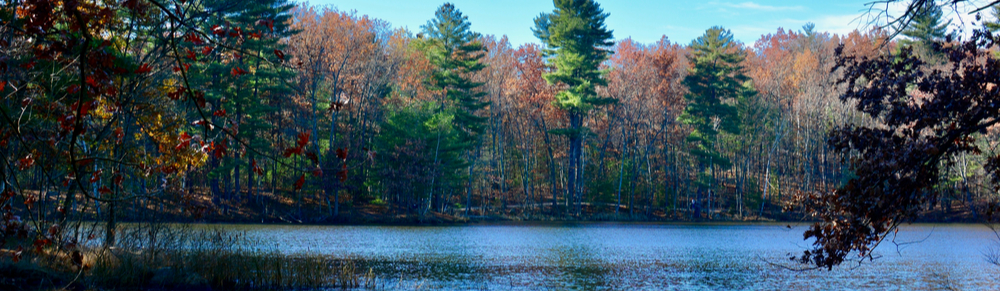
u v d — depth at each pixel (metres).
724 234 45.28
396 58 62.28
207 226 42.12
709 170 76.50
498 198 71.88
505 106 69.00
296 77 51.72
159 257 17.56
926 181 8.62
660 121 69.19
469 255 28.33
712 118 75.38
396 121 57.12
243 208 52.91
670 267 24.75
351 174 53.72
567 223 59.66
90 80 5.91
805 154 71.44
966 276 22.42
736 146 76.38
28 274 13.24
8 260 13.37
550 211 68.25
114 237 16.61
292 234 38.69
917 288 19.94
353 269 20.42
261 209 53.44
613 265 25.25
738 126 73.00
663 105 66.88
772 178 76.19
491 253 29.48
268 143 51.56
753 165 76.56
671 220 66.75
